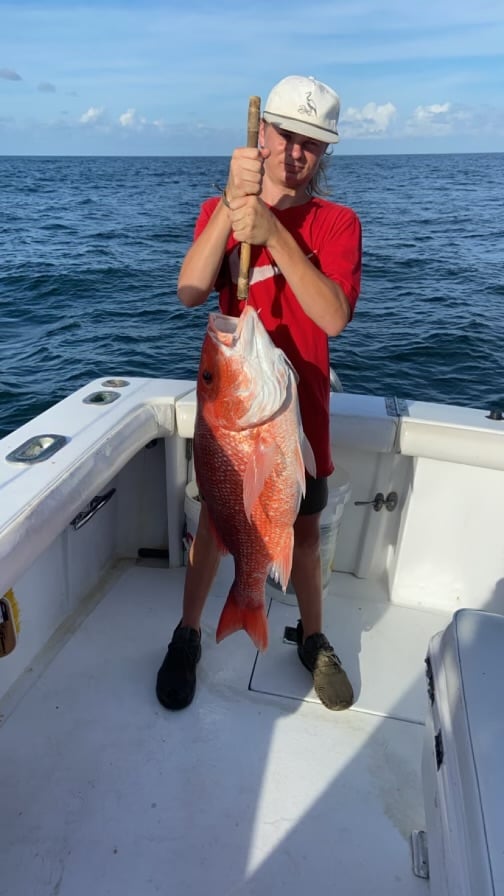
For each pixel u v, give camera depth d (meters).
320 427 1.83
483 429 2.26
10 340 8.74
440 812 1.30
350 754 1.87
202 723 1.95
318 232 1.63
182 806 1.69
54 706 1.99
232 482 1.55
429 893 1.50
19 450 1.93
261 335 1.42
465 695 1.27
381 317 9.73
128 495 2.68
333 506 2.32
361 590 2.64
